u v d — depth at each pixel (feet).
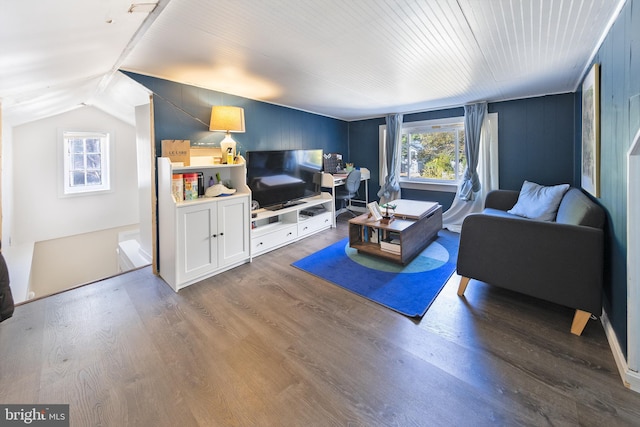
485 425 4.06
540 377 4.92
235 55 7.26
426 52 7.25
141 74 8.56
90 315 6.98
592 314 5.90
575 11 5.35
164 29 5.77
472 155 13.84
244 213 10.08
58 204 13.05
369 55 7.39
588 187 8.16
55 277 13.12
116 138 14.42
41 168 12.54
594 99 7.00
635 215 4.60
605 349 5.61
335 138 18.01
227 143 10.15
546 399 4.47
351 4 4.98
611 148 5.93
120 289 8.36
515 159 13.20
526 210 10.43
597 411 4.24
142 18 4.90
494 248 7.14
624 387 4.67
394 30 5.99
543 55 7.57
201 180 9.35
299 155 13.57
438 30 6.05
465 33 6.21
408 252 10.11
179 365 5.31
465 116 13.93
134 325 6.57
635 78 4.54
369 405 4.42
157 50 6.85
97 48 5.47
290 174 13.09
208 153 10.40
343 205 19.45
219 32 5.95
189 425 4.12
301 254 11.24
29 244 12.08
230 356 5.55
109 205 14.43
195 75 8.86
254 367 5.26
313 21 5.55
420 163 16.49
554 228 6.28
